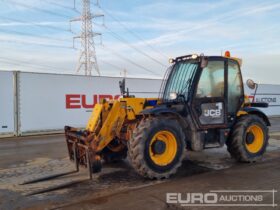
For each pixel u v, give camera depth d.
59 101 13.89
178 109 6.47
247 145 7.03
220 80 6.72
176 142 5.93
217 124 6.66
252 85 7.46
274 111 22.38
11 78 12.79
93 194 5.07
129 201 4.71
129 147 5.72
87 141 5.72
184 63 6.79
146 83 16.33
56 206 4.59
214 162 7.12
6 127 12.68
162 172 5.75
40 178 5.96
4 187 5.52
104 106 6.19
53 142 10.99
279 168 6.50
